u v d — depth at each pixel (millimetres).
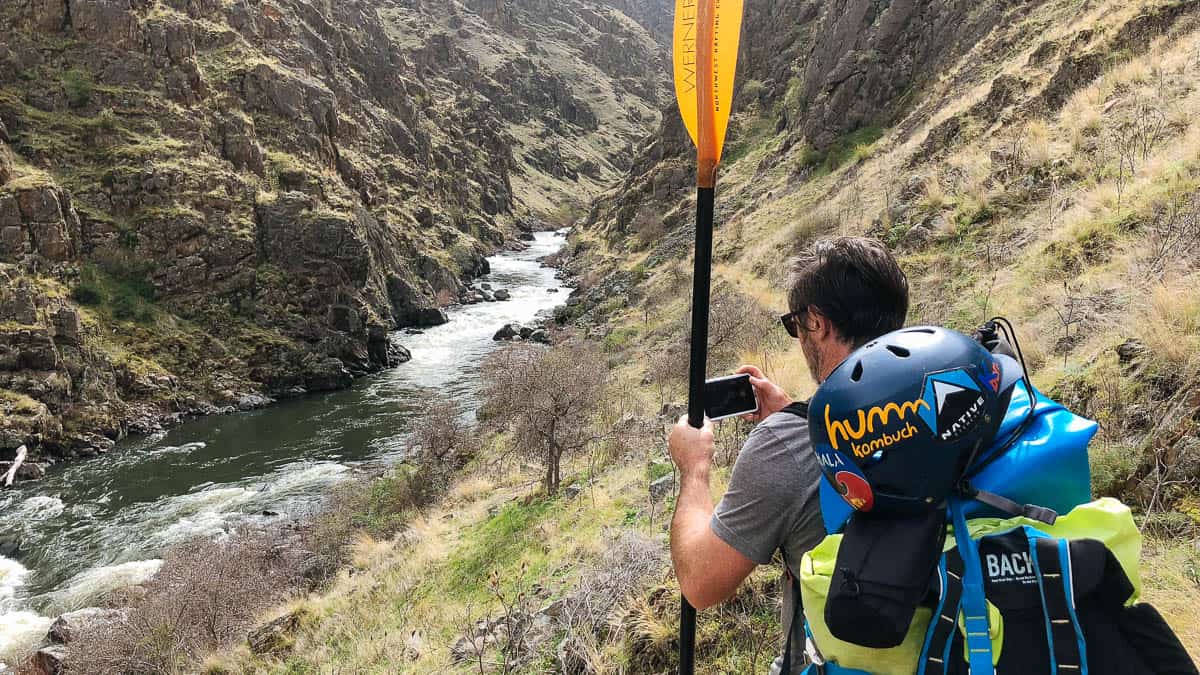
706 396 1884
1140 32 14523
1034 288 8086
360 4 102438
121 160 37500
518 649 5496
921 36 30281
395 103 87375
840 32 35500
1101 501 1231
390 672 6988
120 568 17562
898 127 27062
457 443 19328
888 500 1212
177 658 11016
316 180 46062
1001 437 1287
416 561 11164
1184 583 2801
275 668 9141
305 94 52500
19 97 38031
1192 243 6281
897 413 1173
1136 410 4141
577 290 46656
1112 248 7625
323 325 37312
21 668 12711
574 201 134375
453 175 91500
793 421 1502
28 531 19922
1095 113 12555
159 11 45125
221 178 39562
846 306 1535
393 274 46688
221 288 36438
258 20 61938
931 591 1175
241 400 32594
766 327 15586
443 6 181125
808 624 1325
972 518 1214
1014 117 16250
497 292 54625
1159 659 1175
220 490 22609
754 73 50844
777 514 1450
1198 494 3344
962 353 1227
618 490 10016
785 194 31250
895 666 1211
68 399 27719
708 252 1902
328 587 12539
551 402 13070
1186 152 8594
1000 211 11734
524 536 10039
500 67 167625
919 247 12484
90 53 40844
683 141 52969
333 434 27859
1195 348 4145
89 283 33312
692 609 2135
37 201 32438
